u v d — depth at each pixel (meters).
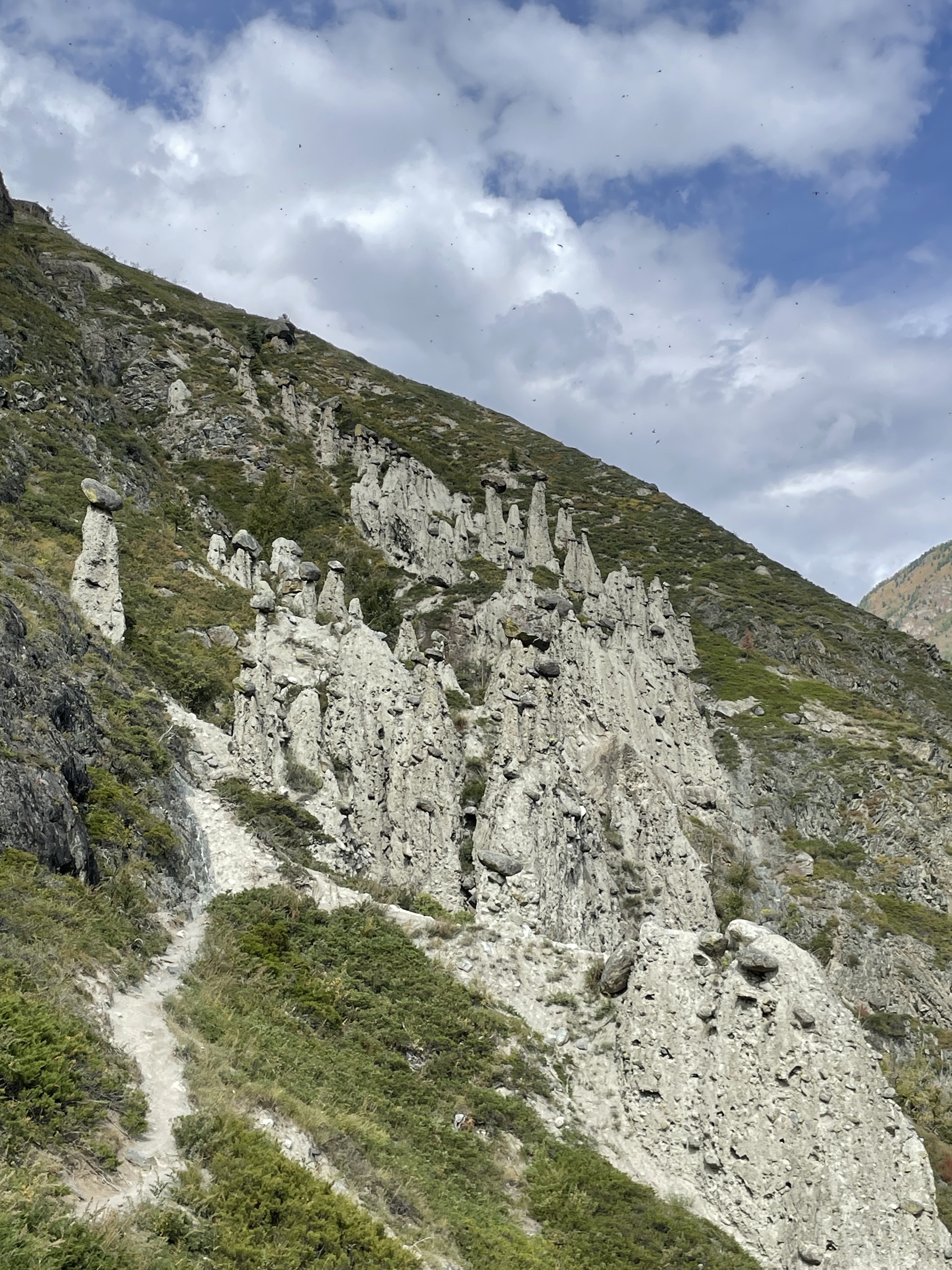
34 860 21.48
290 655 51.84
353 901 30.47
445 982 27.86
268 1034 22.38
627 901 45.66
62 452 65.31
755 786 75.75
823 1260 21.80
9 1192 12.28
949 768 82.69
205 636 49.97
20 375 73.00
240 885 29.36
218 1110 16.70
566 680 55.03
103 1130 14.85
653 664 67.25
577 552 99.44
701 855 61.78
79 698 29.22
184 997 21.61
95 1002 18.98
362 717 42.31
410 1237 17.12
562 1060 26.84
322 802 35.72
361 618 59.97
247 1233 14.09
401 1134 21.88
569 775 40.97
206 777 33.91
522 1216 21.47
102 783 27.52
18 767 23.09
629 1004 27.16
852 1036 24.19
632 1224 22.05
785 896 63.72
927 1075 49.50
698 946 27.02
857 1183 22.50
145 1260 12.45
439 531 88.00
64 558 45.19
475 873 35.31
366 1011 25.83
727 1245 22.28
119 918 23.19
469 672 69.38
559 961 29.61
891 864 69.44
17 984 17.44
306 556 79.06
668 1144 24.62
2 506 49.06
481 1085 25.08
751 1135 23.56
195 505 80.06
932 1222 22.34
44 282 105.50
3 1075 14.49
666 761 62.69
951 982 57.69
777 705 86.31
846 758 78.00
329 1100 20.89
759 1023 24.73
